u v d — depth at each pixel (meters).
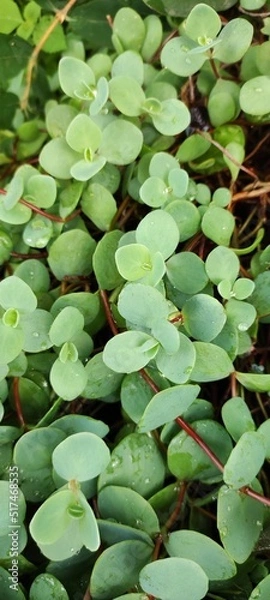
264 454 0.23
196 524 0.26
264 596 0.23
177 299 0.26
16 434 0.25
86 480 0.23
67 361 0.25
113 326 0.26
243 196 0.29
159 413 0.23
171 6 0.29
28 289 0.24
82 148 0.27
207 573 0.23
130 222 0.30
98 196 0.27
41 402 0.26
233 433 0.24
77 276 0.27
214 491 0.25
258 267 0.28
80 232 0.26
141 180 0.28
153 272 0.24
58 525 0.23
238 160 0.29
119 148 0.27
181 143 0.31
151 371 0.26
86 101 0.29
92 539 0.22
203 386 0.28
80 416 0.25
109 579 0.24
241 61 0.30
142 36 0.30
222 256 0.25
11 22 0.32
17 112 0.33
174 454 0.24
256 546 0.25
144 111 0.28
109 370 0.25
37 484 0.25
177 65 0.28
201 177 0.30
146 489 0.25
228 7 0.29
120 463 0.24
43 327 0.25
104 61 0.30
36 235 0.27
